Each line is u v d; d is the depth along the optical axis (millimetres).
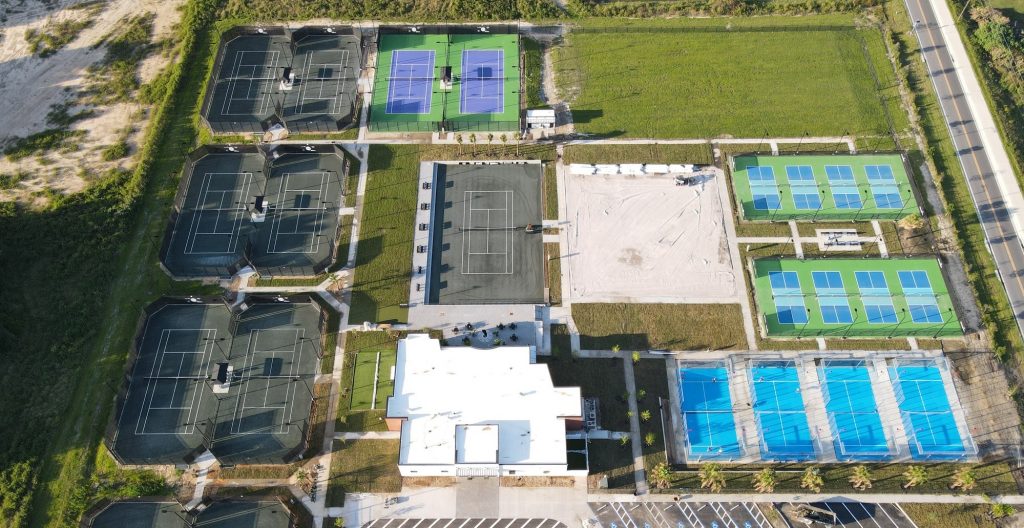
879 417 74562
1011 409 74500
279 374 77125
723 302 81562
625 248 85500
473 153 92875
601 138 94125
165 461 71000
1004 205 87188
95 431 73438
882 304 80875
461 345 78062
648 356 78062
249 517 69438
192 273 82875
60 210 86062
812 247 85125
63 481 70438
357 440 73188
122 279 82688
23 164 91188
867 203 88000
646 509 69750
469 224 87625
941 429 73625
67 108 96562
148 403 75438
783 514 69562
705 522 69125
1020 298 80875
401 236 86250
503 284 83125
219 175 90938
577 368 77125
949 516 69188
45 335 78250
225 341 79188
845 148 92875
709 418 74562
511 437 68938
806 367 77500
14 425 73250
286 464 72000
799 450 72812
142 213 87500
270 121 93938
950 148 91938
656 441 73062
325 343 78875
